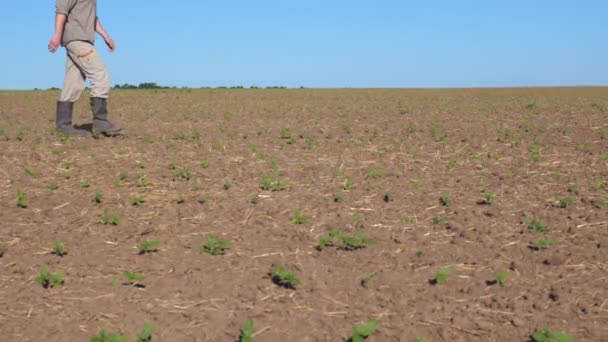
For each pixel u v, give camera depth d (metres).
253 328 3.34
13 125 11.21
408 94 26.28
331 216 5.27
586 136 9.80
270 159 7.67
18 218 5.15
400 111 15.33
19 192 5.53
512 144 8.99
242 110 15.77
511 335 3.28
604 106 16.36
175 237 4.74
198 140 9.29
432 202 5.74
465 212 5.42
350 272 4.09
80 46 8.80
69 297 3.69
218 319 3.44
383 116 13.97
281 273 3.85
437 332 3.30
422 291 3.79
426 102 19.75
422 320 3.43
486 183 6.49
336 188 6.17
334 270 4.12
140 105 17.41
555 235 4.84
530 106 16.44
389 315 3.48
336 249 4.52
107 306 3.58
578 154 8.16
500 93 27.53
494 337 3.26
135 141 8.98
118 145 8.50
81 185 6.11
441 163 7.57
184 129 10.88
